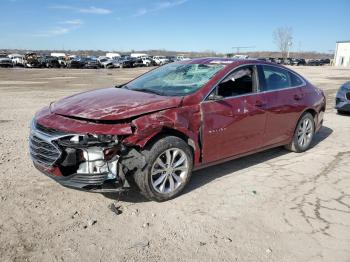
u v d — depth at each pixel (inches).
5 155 224.8
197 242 135.9
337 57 3447.3
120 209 158.9
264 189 185.6
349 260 128.0
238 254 129.4
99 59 2294.5
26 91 671.1
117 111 155.4
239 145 198.2
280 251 132.1
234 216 156.3
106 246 131.5
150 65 2475.4
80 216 151.5
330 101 542.3
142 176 156.8
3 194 168.6
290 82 238.1
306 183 195.2
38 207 157.6
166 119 159.8
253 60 213.2
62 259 123.3
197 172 207.2
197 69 201.2
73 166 150.7
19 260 121.6
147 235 139.3
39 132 158.1
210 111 177.5
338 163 229.1
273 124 217.9
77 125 151.0
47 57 2126.0
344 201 173.9
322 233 144.7
